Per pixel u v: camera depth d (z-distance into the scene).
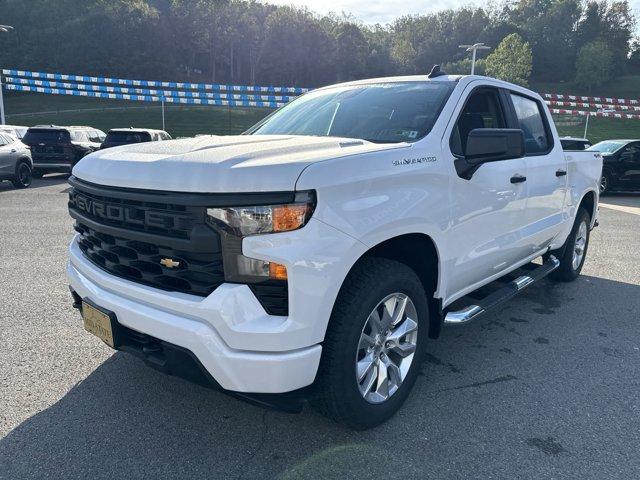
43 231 7.91
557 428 2.83
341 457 2.55
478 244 3.40
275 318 2.23
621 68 121.88
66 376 3.30
